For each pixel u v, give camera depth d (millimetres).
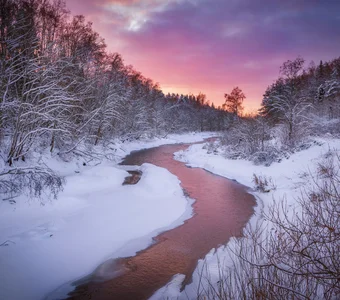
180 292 5082
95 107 21250
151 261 6438
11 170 9148
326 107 21469
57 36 21500
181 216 9609
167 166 20141
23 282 5176
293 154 14797
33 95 13250
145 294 5152
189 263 6332
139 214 9320
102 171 14094
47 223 7566
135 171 16984
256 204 11031
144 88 48688
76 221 8039
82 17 22672
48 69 12328
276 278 3262
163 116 46250
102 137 23266
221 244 7309
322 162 11164
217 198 11914
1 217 7512
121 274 5852
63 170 14320
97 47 23453
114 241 7336
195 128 64562
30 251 6074
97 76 21156
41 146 14844
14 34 13188
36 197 8812
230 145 22578
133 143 32406
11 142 11953
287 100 18266
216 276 5402
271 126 21031
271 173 14227
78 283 5492
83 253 6531
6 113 11922
